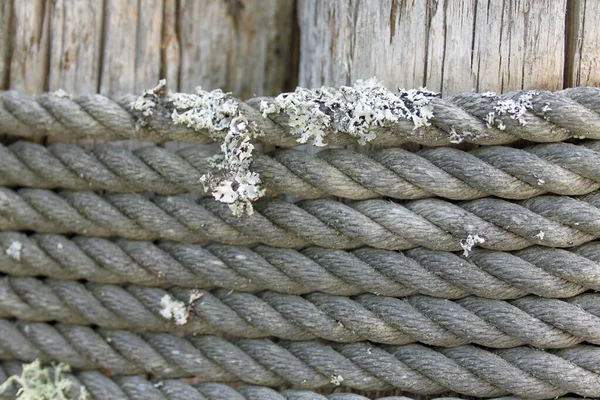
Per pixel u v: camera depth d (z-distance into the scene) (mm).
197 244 860
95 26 895
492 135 820
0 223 873
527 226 818
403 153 833
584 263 815
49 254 865
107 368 863
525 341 821
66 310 866
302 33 897
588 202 822
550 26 829
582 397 825
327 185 834
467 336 826
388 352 841
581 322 815
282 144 840
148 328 862
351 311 837
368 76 850
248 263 846
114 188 860
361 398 838
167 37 903
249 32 918
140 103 847
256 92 918
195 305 854
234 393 848
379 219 832
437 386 835
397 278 833
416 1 840
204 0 910
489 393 829
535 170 815
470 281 824
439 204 831
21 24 895
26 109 859
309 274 840
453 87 837
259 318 846
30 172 866
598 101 811
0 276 881
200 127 841
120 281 866
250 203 837
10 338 869
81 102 855
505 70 833
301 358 846
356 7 854
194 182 848
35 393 857
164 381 859
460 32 836
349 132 827
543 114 812
